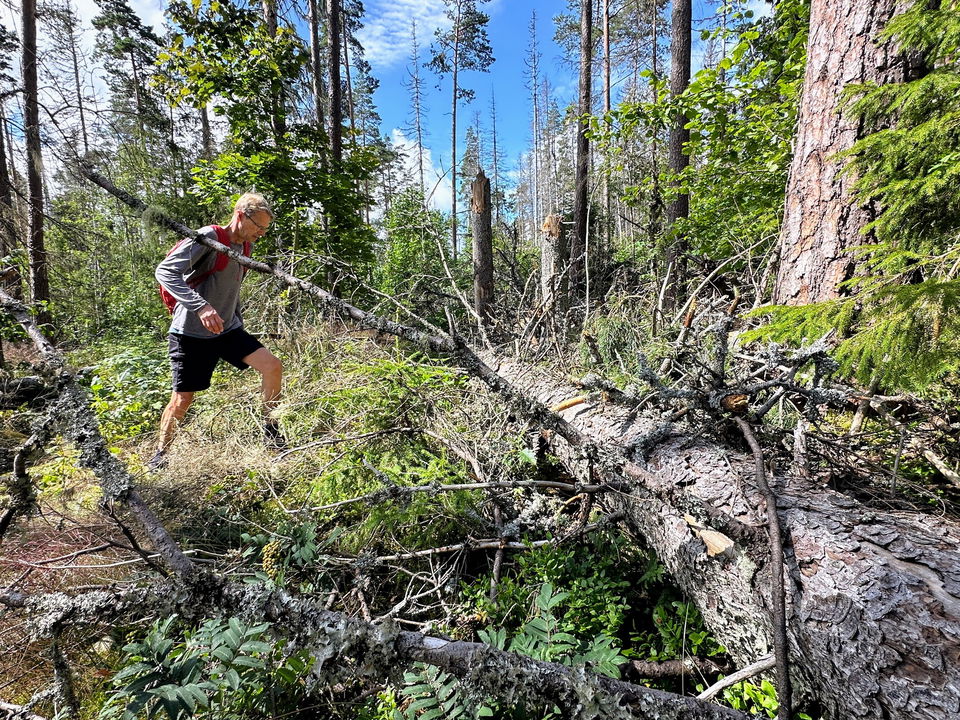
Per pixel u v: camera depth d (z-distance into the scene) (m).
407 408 2.85
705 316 3.20
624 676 1.47
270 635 1.17
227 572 1.77
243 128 6.25
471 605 1.79
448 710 1.10
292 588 1.77
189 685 1.04
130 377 4.16
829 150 2.71
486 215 6.10
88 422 1.56
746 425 1.60
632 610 1.77
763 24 5.29
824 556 1.20
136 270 7.45
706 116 5.41
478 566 2.07
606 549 1.96
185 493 2.43
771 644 1.25
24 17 6.89
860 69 2.57
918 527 1.32
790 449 1.86
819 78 2.75
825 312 1.88
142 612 1.27
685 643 1.55
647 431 1.90
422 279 5.75
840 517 1.29
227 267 2.83
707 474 1.58
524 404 1.99
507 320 5.82
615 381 3.12
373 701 1.36
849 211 2.67
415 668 1.18
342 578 1.92
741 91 5.14
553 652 1.31
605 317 4.00
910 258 2.13
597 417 2.33
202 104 6.35
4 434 2.54
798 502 1.37
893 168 2.19
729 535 1.35
